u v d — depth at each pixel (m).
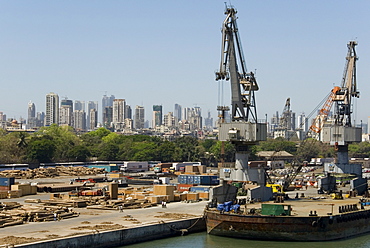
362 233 99.94
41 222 93.50
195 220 98.94
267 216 88.94
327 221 90.62
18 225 90.00
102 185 167.00
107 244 83.12
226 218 91.81
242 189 145.12
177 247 85.38
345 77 148.62
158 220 96.44
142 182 190.25
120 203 117.12
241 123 112.81
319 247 86.44
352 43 147.88
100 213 105.94
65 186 157.38
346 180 177.62
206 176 172.88
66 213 100.31
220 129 115.19
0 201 127.31
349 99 147.62
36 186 151.75
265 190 116.50
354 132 142.88
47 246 74.38
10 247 70.69
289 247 86.12
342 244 89.25
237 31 115.44
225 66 115.12
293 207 104.38
